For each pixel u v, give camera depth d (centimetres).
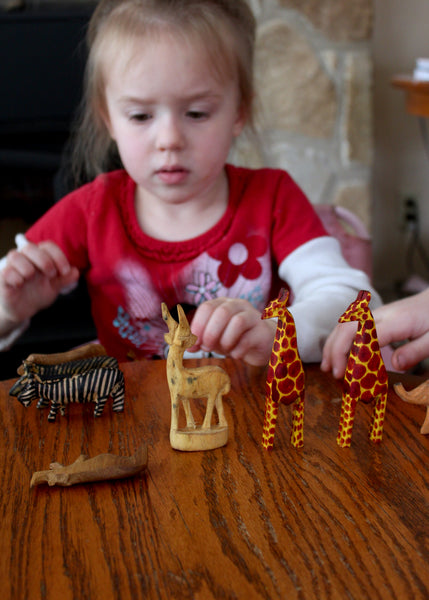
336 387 73
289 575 45
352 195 234
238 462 59
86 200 119
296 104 223
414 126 258
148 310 117
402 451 60
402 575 45
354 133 229
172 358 61
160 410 69
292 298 112
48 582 45
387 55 250
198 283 116
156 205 117
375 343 59
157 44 99
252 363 80
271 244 117
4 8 201
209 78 100
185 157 101
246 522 50
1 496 54
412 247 271
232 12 110
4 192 197
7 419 67
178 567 46
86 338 193
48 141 194
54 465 57
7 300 96
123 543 48
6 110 190
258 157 222
